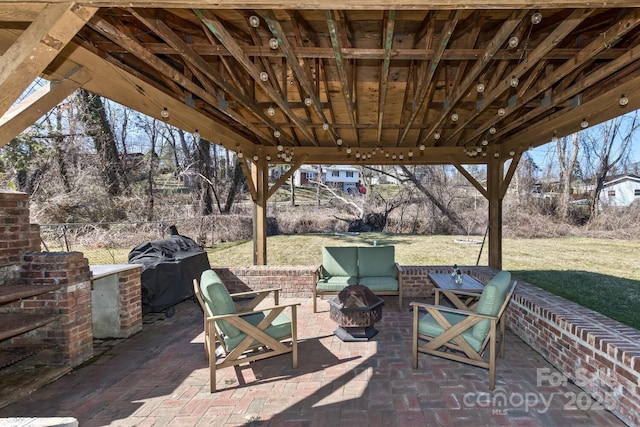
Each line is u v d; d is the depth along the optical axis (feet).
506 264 24.90
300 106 13.33
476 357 9.04
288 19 7.81
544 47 7.19
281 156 19.84
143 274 13.94
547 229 40.42
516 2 4.85
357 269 17.12
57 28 5.12
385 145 19.88
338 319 11.87
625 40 8.24
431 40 7.93
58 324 9.89
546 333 10.33
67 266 9.84
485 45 8.87
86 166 36.68
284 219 48.11
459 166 19.51
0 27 6.74
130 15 7.14
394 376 9.52
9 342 9.83
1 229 9.26
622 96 9.31
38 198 32.55
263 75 8.42
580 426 7.22
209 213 45.83
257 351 10.37
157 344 12.03
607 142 41.47
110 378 9.58
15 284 9.69
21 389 8.66
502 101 12.87
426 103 12.71
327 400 8.36
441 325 9.55
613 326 8.87
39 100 7.37
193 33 8.41
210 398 8.53
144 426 7.45
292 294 18.03
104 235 31.89
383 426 7.31
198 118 13.33
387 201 51.80
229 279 18.25
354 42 9.18
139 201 39.93
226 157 49.83
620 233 37.86
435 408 7.95
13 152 31.83
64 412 7.98
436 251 33.01
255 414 7.82
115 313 12.53
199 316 15.19
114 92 8.91
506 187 18.58
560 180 44.47
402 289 16.34
